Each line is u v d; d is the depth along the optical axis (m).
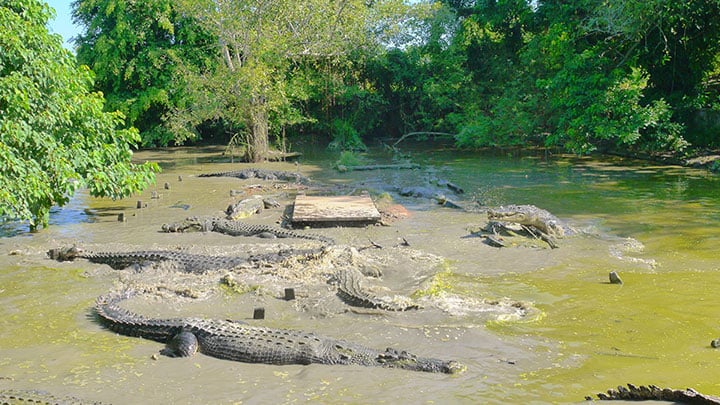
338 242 12.55
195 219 14.04
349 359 7.04
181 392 6.39
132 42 33.84
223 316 8.78
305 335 7.49
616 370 6.70
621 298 9.02
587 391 6.22
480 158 27.41
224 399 6.22
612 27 22.23
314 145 35.75
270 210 16.33
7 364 7.12
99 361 7.22
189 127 32.97
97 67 33.94
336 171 24.23
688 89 24.81
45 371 6.93
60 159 12.73
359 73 37.12
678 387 6.25
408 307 8.65
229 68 26.27
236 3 24.98
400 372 6.76
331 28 27.64
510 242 12.15
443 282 9.92
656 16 21.89
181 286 9.84
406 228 13.73
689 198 16.30
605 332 7.79
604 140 27.53
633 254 11.34
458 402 6.05
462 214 15.09
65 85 13.32
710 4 22.17
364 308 8.76
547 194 17.55
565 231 12.77
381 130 39.62
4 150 11.28
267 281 9.95
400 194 18.22
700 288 9.35
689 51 24.00
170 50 30.59
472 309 8.63
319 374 6.73
